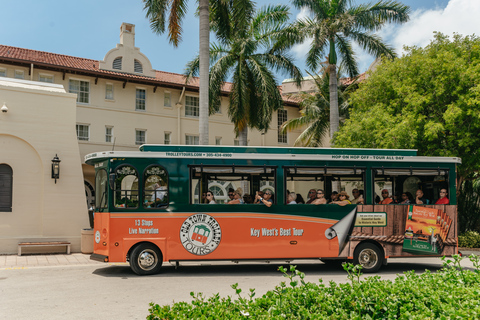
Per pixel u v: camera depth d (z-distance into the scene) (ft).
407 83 60.39
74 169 53.31
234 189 37.27
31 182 51.24
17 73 77.82
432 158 39.29
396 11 73.36
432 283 17.03
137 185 36.04
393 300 14.11
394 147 55.31
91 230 50.90
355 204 38.11
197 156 36.81
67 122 53.57
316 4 74.59
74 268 40.14
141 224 35.73
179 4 60.90
